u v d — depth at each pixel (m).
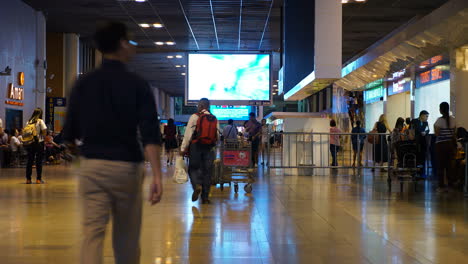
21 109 18.52
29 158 11.16
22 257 4.45
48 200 8.25
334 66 12.36
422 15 19.36
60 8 19.62
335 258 4.45
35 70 19.86
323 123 14.68
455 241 5.16
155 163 2.78
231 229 5.79
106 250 4.68
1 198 8.52
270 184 11.02
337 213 6.97
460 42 11.85
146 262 4.31
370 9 18.64
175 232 5.61
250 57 24.41
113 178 2.74
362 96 27.12
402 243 5.06
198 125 7.83
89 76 2.83
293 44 16.78
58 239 5.19
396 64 17.14
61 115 22.92
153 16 20.84
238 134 14.59
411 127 12.62
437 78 16.92
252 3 18.58
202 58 24.42
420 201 8.24
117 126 2.76
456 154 10.09
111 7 19.36
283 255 4.56
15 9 17.88
